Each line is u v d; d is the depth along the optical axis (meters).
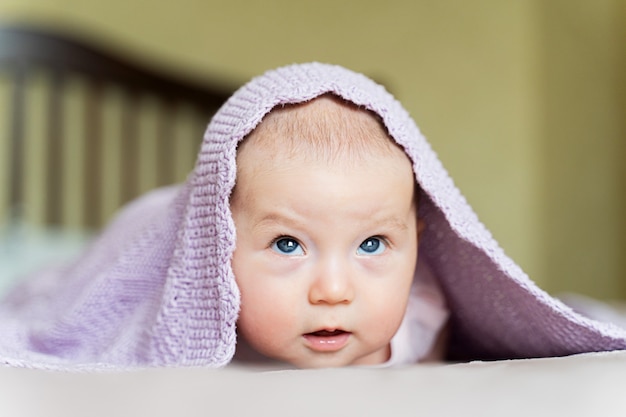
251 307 0.70
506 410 0.39
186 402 0.42
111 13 2.17
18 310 1.14
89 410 0.41
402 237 0.72
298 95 0.72
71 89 2.07
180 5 2.26
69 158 2.07
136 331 0.81
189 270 0.74
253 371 0.53
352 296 0.69
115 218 1.12
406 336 0.81
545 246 2.37
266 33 2.36
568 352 0.75
